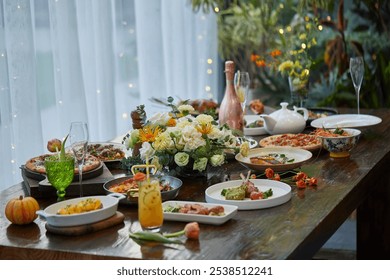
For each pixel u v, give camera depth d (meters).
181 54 4.83
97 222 2.01
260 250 1.83
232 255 1.80
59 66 3.68
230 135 2.49
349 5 5.04
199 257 1.79
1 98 3.32
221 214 2.05
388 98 4.93
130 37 4.36
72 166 2.24
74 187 2.32
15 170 3.42
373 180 2.63
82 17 3.91
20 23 3.36
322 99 5.19
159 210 1.96
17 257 1.92
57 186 2.23
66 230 1.96
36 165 2.49
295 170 2.57
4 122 3.33
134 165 2.42
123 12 4.29
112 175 2.47
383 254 3.54
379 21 4.93
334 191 2.32
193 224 1.90
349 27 5.07
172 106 2.71
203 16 5.07
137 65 4.43
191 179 2.49
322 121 3.30
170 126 2.52
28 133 3.43
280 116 3.12
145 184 1.95
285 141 2.86
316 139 2.85
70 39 3.68
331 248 3.87
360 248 3.58
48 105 3.71
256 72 5.33
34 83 3.44
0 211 2.22
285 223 2.02
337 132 2.83
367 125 3.19
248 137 3.14
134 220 2.09
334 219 2.15
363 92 4.95
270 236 1.92
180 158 2.38
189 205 2.10
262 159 2.57
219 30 5.20
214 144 2.47
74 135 2.23
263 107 3.62
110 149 2.77
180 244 1.88
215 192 2.28
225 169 2.63
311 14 5.12
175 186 2.30
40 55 3.64
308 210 2.13
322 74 5.17
